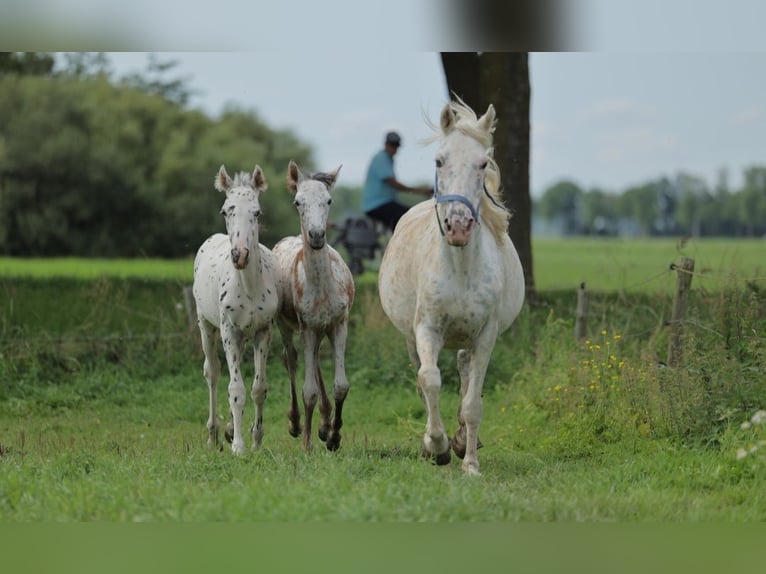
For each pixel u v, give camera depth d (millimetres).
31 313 22953
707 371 13258
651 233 129625
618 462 12125
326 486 9805
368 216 23984
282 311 13781
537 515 9125
